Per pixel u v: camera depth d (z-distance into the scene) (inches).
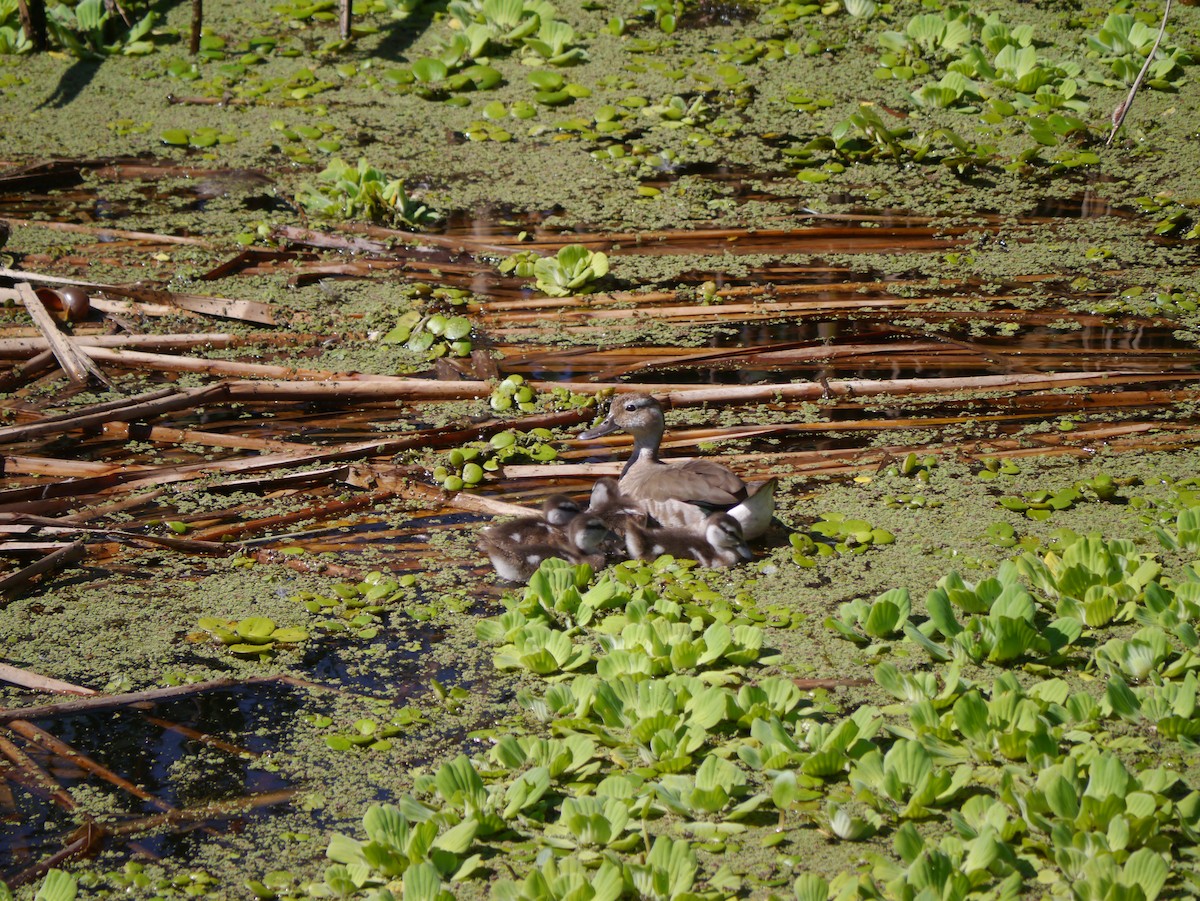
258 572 427.2
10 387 538.0
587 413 532.4
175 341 572.7
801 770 323.0
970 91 864.9
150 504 464.8
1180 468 491.8
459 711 358.3
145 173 758.5
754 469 493.7
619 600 401.7
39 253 653.9
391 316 607.8
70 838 313.0
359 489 482.3
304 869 301.7
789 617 397.7
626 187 752.3
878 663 374.6
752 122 837.2
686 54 936.9
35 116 828.0
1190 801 302.8
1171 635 379.6
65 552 425.7
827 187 758.5
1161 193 742.5
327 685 371.2
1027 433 518.9
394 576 426.3
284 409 538.0
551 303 623.8
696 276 653.3
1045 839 300.0
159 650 385.7
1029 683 363.6
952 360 575.5
